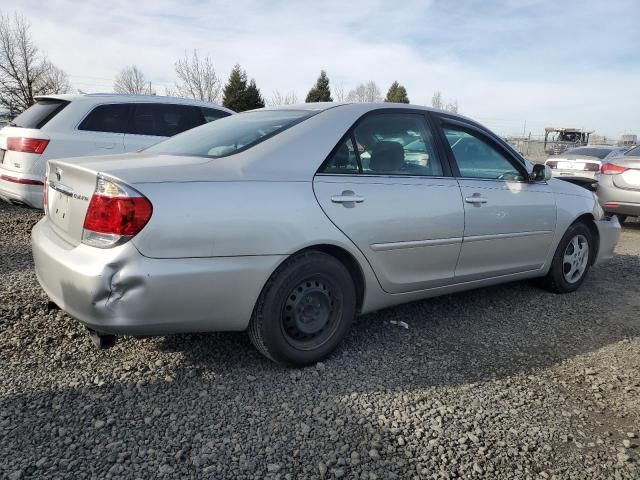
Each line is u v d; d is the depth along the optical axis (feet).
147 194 7.95
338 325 10.17
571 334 12.41
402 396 9.10
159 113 23.38
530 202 13.66
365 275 10.39
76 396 8.57
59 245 8.79
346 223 9.85
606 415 8.87
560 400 9.29
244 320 9.01
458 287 12.55
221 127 11.37
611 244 16.81
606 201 27.99
